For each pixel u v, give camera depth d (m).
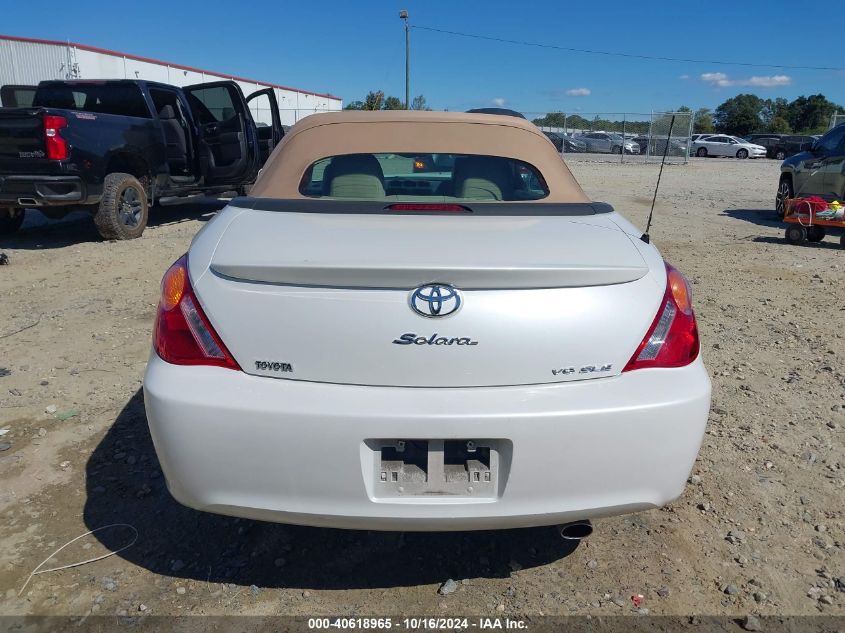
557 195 3.03
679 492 2.17
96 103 9.30
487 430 1.95
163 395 2.02
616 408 2.00
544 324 2.02
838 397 3.90
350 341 1.99
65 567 2.45
